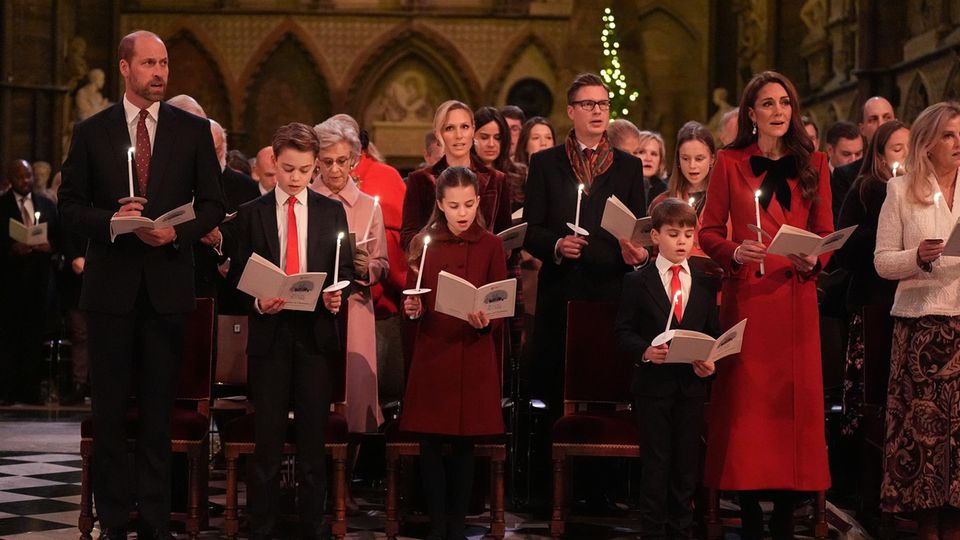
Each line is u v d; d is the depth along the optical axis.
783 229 6.00
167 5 25.53
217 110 25.78
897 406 6.79
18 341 14.59
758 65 23.47
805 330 6.58
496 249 7.23
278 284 6.39
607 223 7.25
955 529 6.78
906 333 6.77
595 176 8.16
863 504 7.77
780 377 6.54
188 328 7.44
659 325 6.95
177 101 8.38
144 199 6.36
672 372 6.81
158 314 6.69
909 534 7.60
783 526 6.79
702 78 25.98
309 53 25.70
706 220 6.80
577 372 7.73
